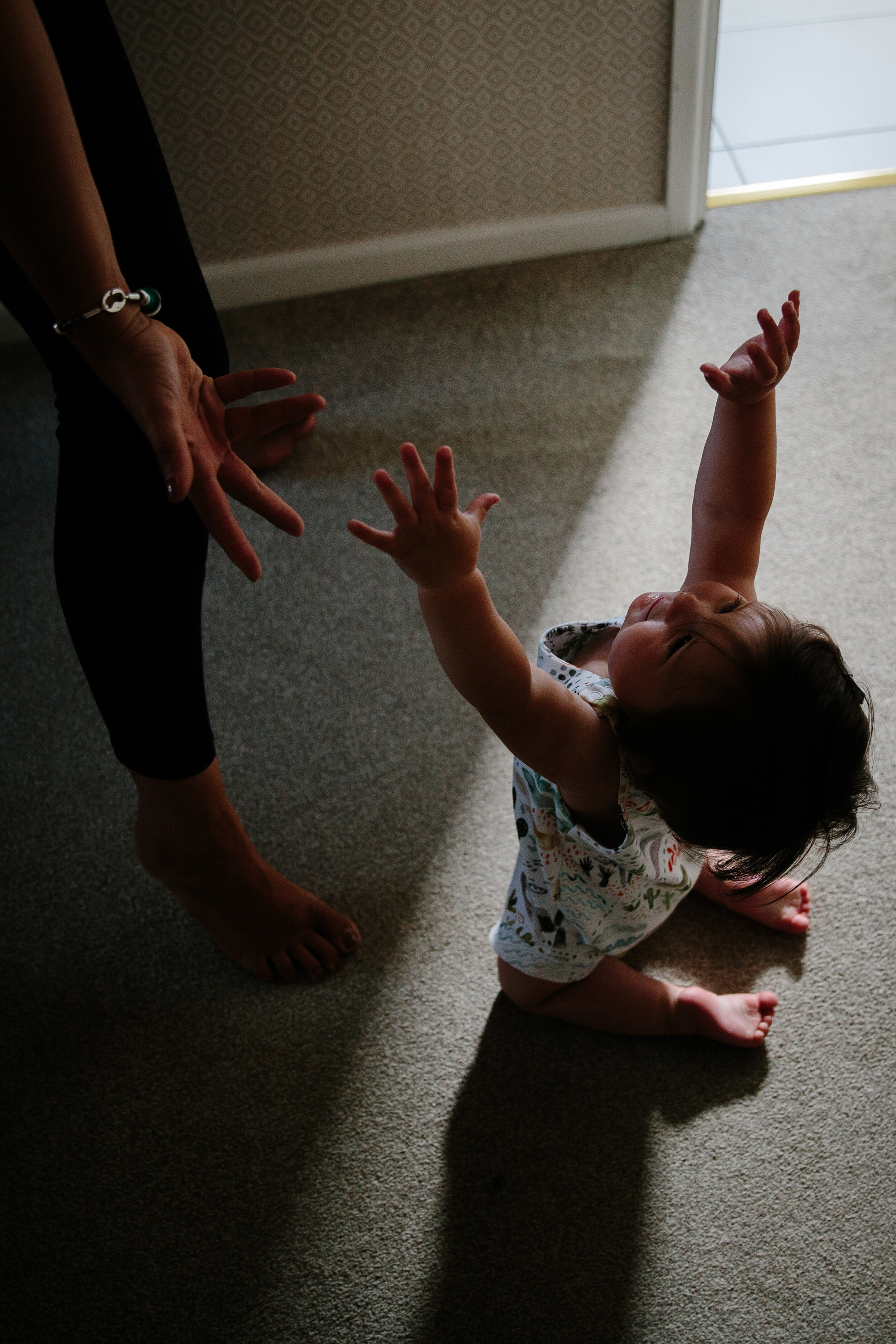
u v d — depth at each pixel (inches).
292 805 48.0
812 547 54.9
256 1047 41.1
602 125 67.6
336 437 64.2
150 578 31.5
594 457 61.2
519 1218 36.4
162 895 45.8
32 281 23.2
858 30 94.7
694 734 26.9
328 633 54.6
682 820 29.0
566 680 33.0
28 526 60.9
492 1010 41.4
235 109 63.6
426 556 24.1
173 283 33.1
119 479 30.1
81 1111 39.9
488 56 63.2
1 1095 40.5
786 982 41.3
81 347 24.0
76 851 47.4
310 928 42.9
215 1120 39.3
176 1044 41.4
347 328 71.2
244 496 26.3
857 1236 35.1
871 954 41.6
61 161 21.5
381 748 49.7
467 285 73.4
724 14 98.5
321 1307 34.9
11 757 51.0
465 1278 35.2
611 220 72.6
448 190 70.2
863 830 44.8
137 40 59.6
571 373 66.2
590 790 30.6
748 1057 39.4
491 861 45.4
